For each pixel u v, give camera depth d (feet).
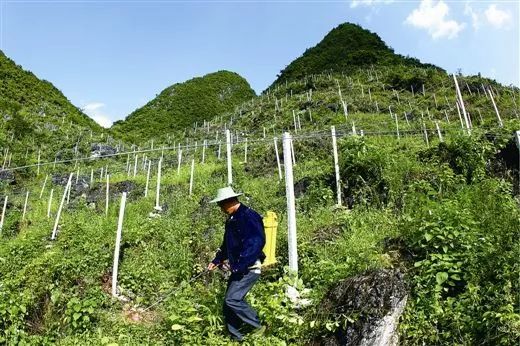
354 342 17.19
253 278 18.66
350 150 36.14
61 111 211.20
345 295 18.67
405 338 17.94
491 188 27.63
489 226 21.81
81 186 80.48
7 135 150.82
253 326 18.67
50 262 26.37
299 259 24.84
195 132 175.01
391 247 23.13
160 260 29.63
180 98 302.66
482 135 34.91
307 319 19.15
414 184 31.37
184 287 24.09
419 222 22.67
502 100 125.59
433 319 18.17
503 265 18.81
